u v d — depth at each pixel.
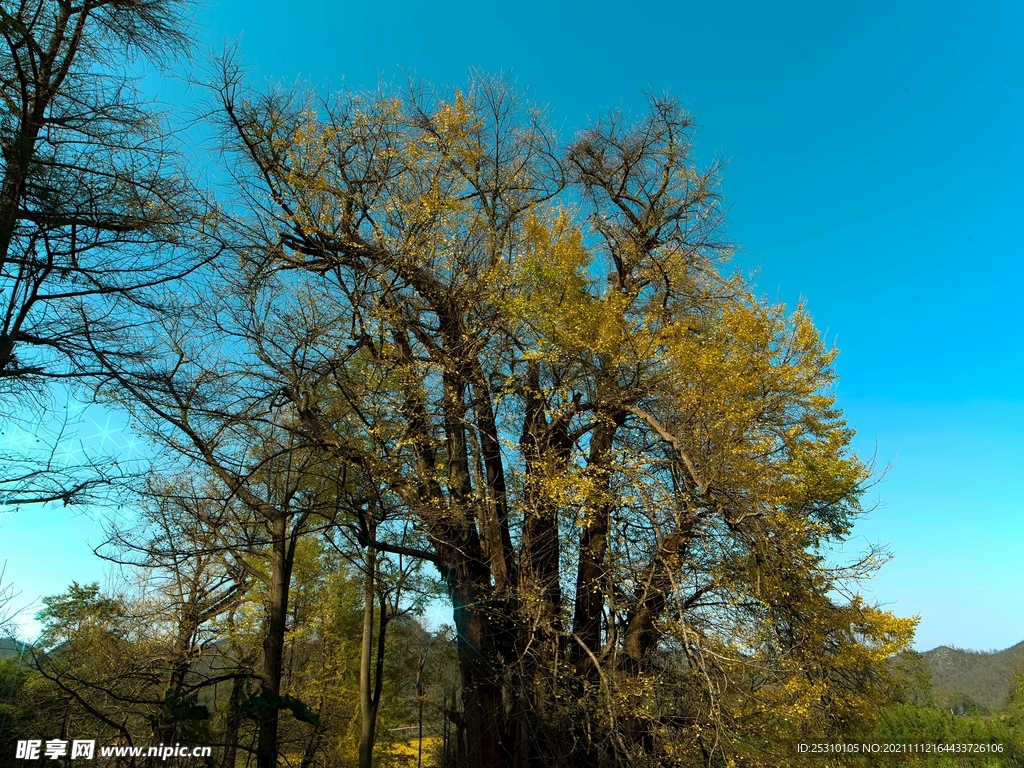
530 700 9.83
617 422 11.19
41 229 6.51
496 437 10.62
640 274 12.81
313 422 9.92
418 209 10.49
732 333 10.51
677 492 9.60
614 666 9.48
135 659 10.80
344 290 10.00
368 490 9.70
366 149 10.91
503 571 10.80
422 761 21.17
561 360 10.26
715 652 8.58
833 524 10.70
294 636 14.27
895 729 22.91
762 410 9.94
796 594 8.76
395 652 20.39
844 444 11.16
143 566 9.44
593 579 9.98
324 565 15.91
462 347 10.78
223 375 9.56
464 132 11.42
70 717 8.99
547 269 9.95
